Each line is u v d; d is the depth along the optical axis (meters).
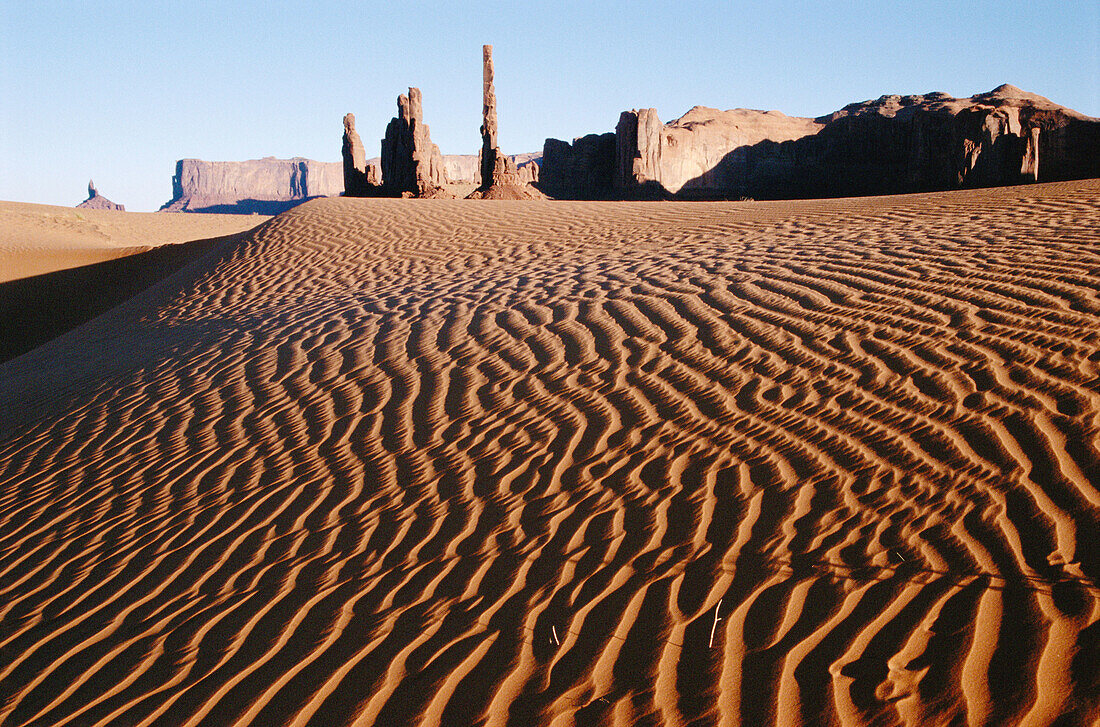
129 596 4.01
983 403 4.55
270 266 15.72
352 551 4.12
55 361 10.83
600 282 9.14
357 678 3.10
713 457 4.50
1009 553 3.23
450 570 3.80
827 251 9.32
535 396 5.83
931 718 2.48
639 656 3.01
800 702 2.65
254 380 7.38
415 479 4.84
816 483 4.05
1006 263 7.30
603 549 3.78
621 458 4.68
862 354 5.57
